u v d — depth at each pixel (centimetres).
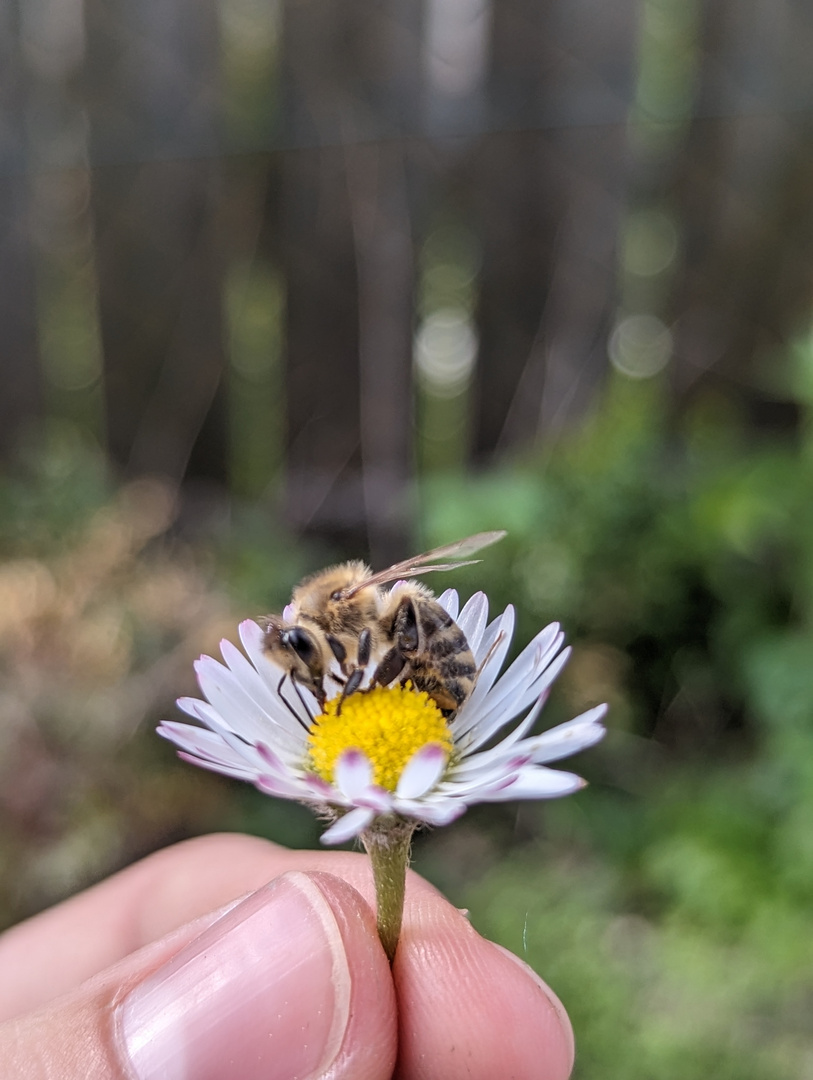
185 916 6
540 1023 5
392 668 5
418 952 5
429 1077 5
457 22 14
